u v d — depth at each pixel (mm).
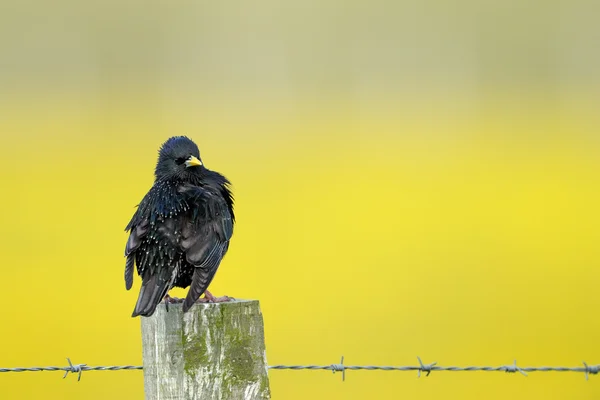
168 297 8461
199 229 8625
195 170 9391
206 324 6910
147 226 8562
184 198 8703
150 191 8977
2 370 8039
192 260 8453
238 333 6945
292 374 17219
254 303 7012
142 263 8508
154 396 6988
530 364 17859
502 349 18578
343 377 7809
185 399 6883
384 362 17531
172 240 8477
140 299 8039
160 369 6938
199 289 8312
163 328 6922
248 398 6941
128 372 17562
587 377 7621
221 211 8852
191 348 6895
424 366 7770
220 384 6902
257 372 6977
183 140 9453
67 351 18797
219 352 6914
